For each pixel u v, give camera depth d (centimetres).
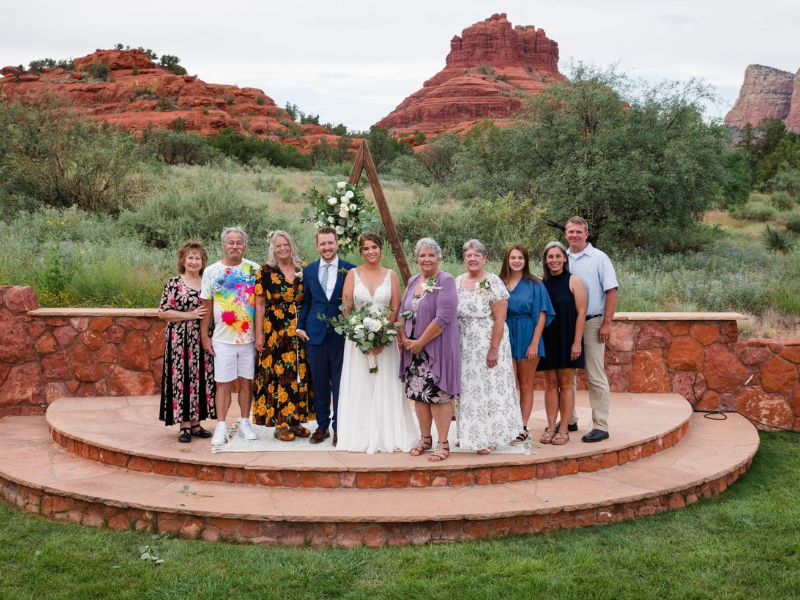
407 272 627
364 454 493
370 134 5906
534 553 408
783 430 682
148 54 10019
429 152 3875
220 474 478
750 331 988
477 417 491
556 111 1853
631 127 1725
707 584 375
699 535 437
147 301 881
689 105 1764
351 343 500
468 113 14175
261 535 423
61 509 467
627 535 436
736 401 695
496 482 476
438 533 426
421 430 500
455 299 473
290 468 463
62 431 555
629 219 1762
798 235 2259
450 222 1614
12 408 677
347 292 505
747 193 2783
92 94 8188
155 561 397
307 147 7950
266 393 523
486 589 365
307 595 361
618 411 627
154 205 1450
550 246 521
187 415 519
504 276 521
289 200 2227
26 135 1638
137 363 685
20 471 502
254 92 9725
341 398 506
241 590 366
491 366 490
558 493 457
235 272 518
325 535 420
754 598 362
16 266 968
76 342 680
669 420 593
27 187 1627
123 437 537
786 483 536
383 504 434
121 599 360
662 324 700
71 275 906
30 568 395
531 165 1881
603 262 523
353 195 559
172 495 451
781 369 682
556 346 513
